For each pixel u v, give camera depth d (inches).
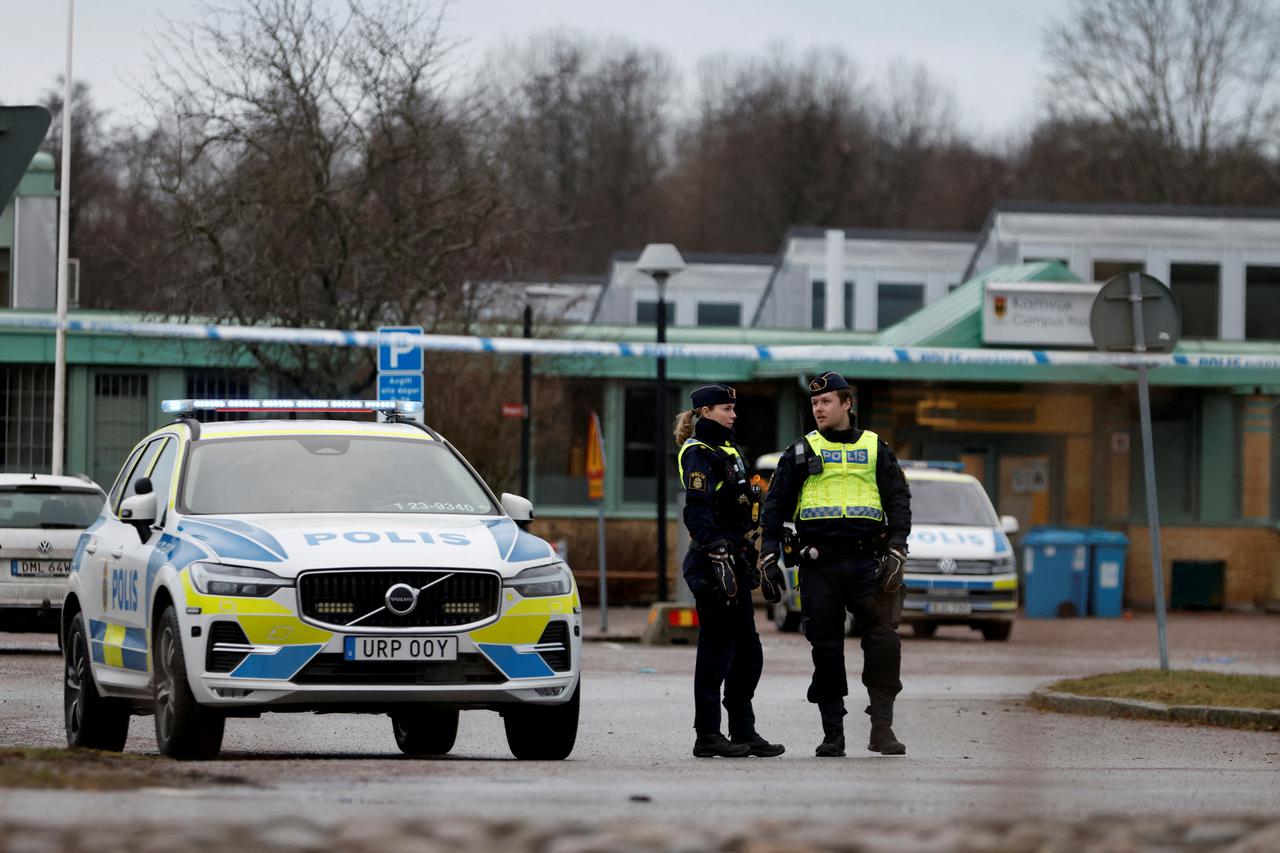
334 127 3838.6
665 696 2278.5
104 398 4660.4
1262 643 3587.6
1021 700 2273.6
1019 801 1022.4
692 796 1039.0
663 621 3366.1
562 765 1322.6
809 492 1485.0
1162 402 5014.8
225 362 4288.9
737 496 1476.4
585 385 4948.3
